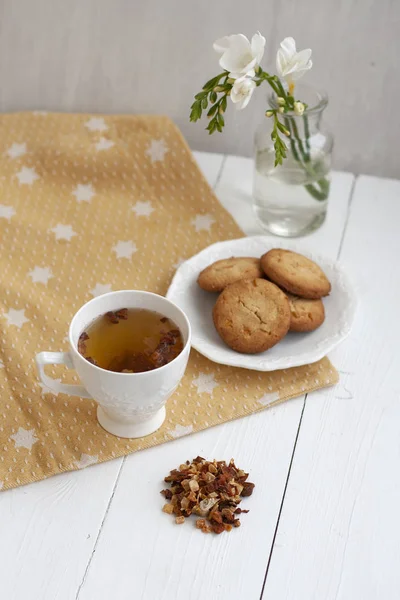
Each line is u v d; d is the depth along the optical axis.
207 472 0.79
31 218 1.05
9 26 1.15
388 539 0.77
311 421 0.85
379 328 0.94
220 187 1.12
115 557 0.75
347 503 0.79
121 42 1.14
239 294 0.90
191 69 1.15
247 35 1.11
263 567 0.75
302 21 1.08
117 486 0.80
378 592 0.74
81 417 0.84
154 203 1.08
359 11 1.06
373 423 0.85
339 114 1.14
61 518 0.77
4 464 0.80
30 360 0.89
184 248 1.02
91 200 1.08
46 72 1.18
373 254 1.03
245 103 0.86
